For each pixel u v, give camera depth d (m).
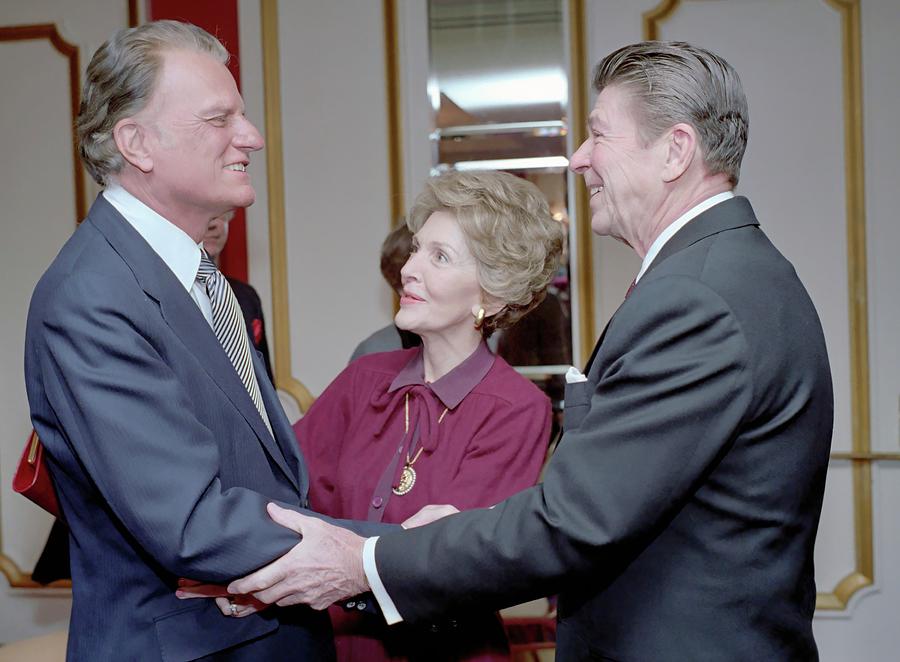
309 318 3.46
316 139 3.43
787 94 3.25
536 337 3.39
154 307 1.26
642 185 1.29
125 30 1.32
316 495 1.63
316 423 1.70
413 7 3.37
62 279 1.24
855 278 3.26
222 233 2.89
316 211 3.44
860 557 3.32
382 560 1.30
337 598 1.33
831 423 1.25
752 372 1.13
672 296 1.16
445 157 3.43
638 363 1.16
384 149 3.40
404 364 1.69
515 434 1.52
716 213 1.26
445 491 1.49
